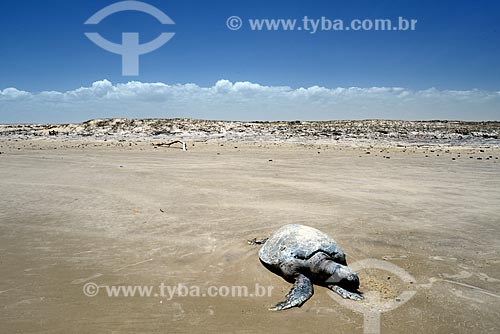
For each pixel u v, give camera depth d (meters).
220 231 9.12
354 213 10.73
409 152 25.61
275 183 14.77
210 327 5.26
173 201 11.96
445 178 16.14
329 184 14.70
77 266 7.08
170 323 5.33
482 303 5.93
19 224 9.50
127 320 5.38
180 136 37.00
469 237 8.84
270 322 5.42
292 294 6.06
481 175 16.83
